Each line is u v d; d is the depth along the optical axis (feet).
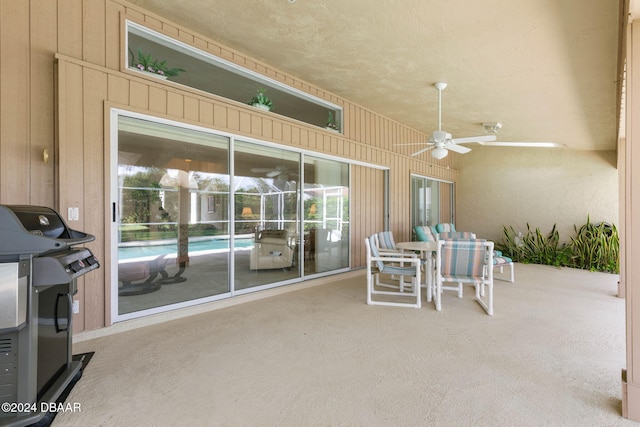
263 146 13.98
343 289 15.05
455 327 10.05
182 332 9.55
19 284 5.02
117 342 8.79
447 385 6.66
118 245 9.82
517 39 10.50
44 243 5.16
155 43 10.86
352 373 7.15
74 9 8.98
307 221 16.12
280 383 6.73
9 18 8.12
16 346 5.10
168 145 11.00
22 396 5.12
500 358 7.93
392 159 21.39
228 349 8.37
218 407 5.90
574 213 24.21
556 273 19.97
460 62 12.44
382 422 5.48
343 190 18.31
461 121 20.11
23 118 8.29
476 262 11.76
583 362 7.75
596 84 13.15
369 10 9.65
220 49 12.19
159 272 10.76
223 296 12.40
